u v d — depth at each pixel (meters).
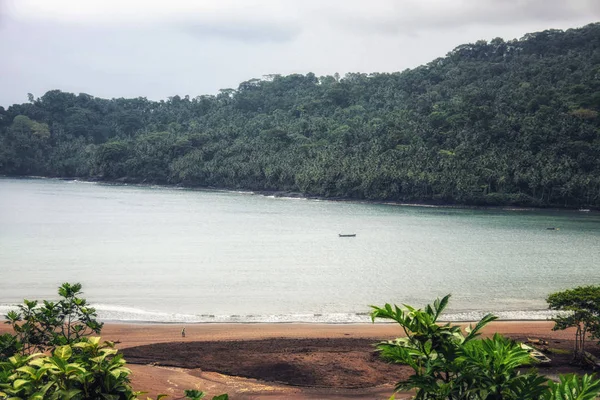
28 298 58.22
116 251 95.62
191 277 72.31
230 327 46.94
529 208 185.00
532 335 43.53
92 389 14.66
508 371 13.30
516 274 76.75
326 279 71.94
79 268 78.12
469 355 13.47
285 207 188.00
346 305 57.16
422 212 174.50
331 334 44.53
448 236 120.12
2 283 66.25
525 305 57.38
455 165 199.62
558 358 37.06
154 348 38.50
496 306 56.84
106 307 54.53
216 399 14.12
